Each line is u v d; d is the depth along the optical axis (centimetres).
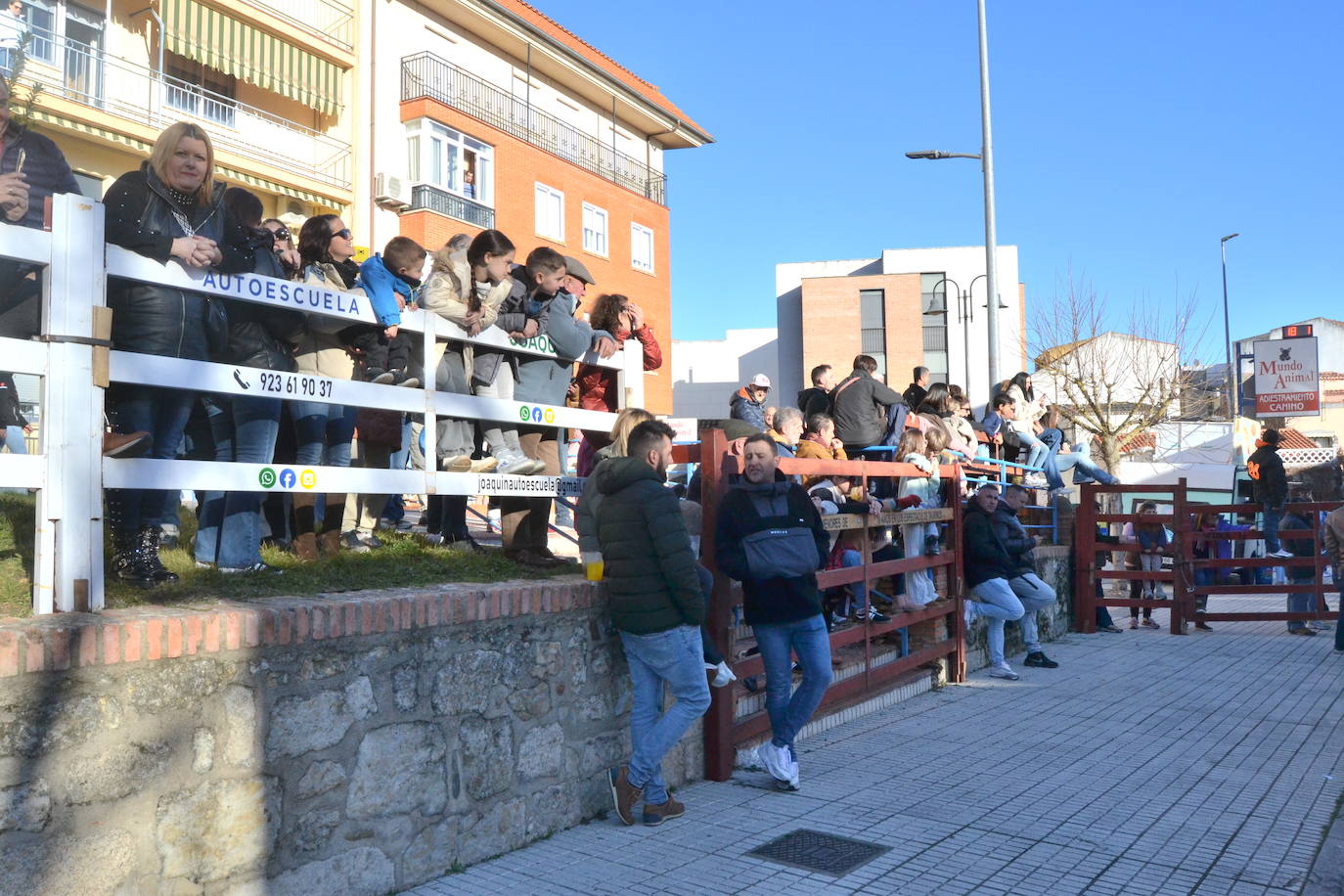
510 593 457
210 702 343
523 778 466
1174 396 3191
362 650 393
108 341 349
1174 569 1303
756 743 633
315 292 438
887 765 619
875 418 972
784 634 563
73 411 338
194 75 2012
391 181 2222
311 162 2170
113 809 316
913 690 852
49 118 1645
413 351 500
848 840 476
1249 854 462
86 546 339
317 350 496
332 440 518
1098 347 3241
